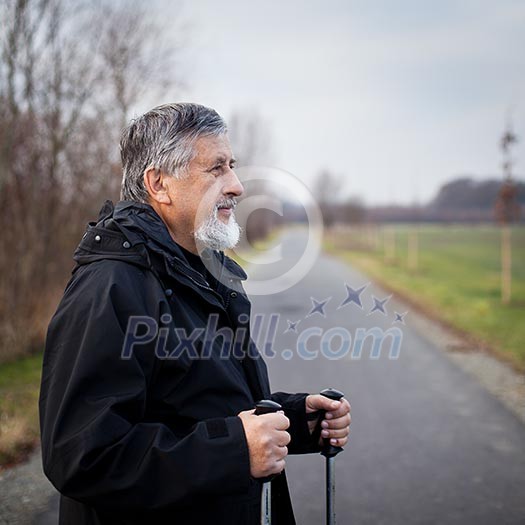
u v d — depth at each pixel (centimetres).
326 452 158
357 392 563
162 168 140
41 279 704
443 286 1401
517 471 379
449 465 389
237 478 116
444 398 543
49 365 123
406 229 4953
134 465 113
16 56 639
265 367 163
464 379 611
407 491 352
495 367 661
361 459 401
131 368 118
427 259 2358
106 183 766
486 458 401
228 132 149
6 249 665
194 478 113
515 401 532
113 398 116
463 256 2505
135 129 145
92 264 128
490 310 1016
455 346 763
